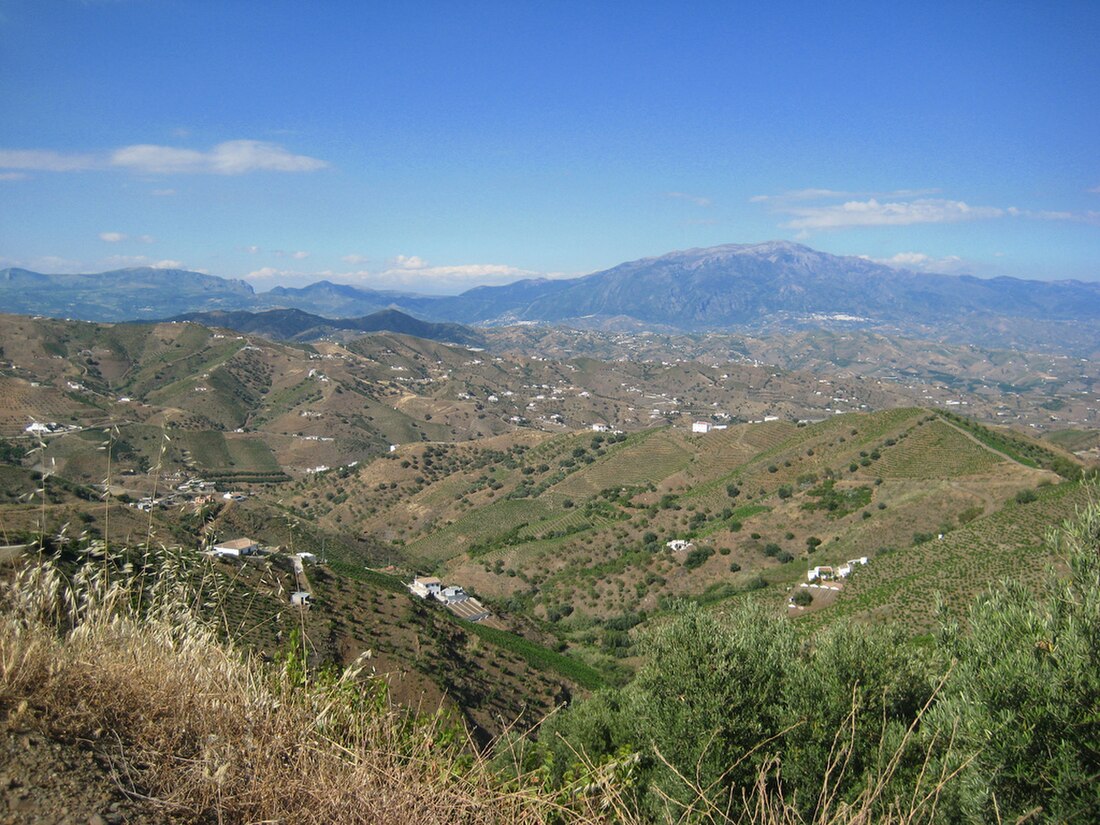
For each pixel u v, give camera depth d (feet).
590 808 13.67
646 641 25.03
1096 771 14.61
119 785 9.12
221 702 11.66
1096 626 15.90
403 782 11.48
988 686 16.11
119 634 12.31
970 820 15.11
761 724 21.77
